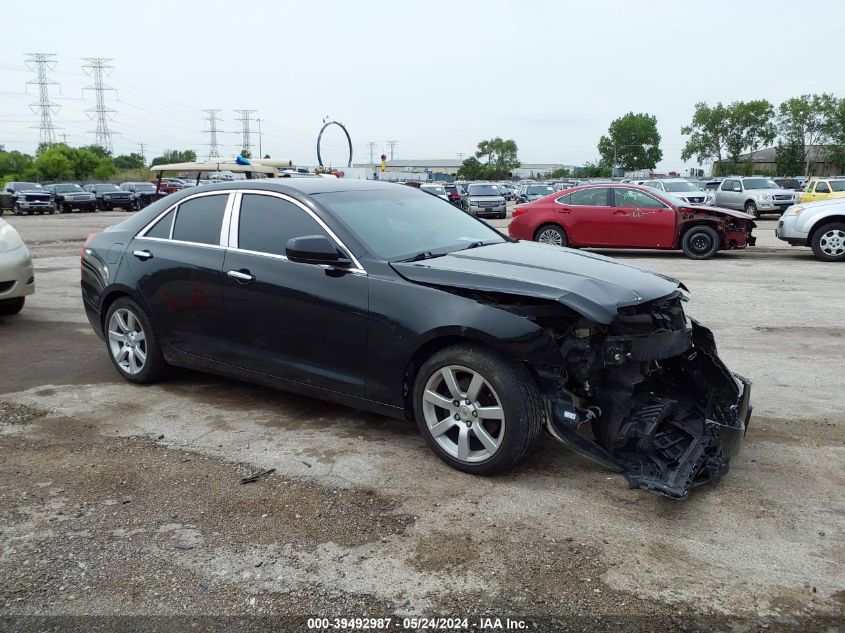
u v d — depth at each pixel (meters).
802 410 4.80
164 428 4.52
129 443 4.27
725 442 3.61
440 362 3.77
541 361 3.43
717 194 29.44
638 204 13.78
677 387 4.16
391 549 3.07
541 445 4.22
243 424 4.58
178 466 3.93
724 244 13.38
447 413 3.88
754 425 4.53
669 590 2.76
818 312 8.05
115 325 5.47
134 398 5.12
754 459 4.00
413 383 4.03
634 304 3.61
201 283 4.79
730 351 6.38
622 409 3.59
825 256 12.96
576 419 3.52
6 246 7.53
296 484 3.70
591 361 3.51
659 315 3.89
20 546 3.12
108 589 2.81
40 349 6.57
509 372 3.56
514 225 14.97
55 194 38.00
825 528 3.23
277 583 2.84
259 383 4.70
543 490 3.61
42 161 75.56
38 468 3.92
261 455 4.08
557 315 3.64
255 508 3.44
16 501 3.53
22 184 36.53
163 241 5.12
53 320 7.90
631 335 3.59
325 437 4.35
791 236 13.34
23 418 4.71
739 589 2.77
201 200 5.04
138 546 3.12
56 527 3.28
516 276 3.76
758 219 27.86
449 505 3.46
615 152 140.38
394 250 4.22
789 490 3.61
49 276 11.53
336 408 4.89
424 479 3.74
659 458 3.64
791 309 8.23
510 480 3.73
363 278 4.04
